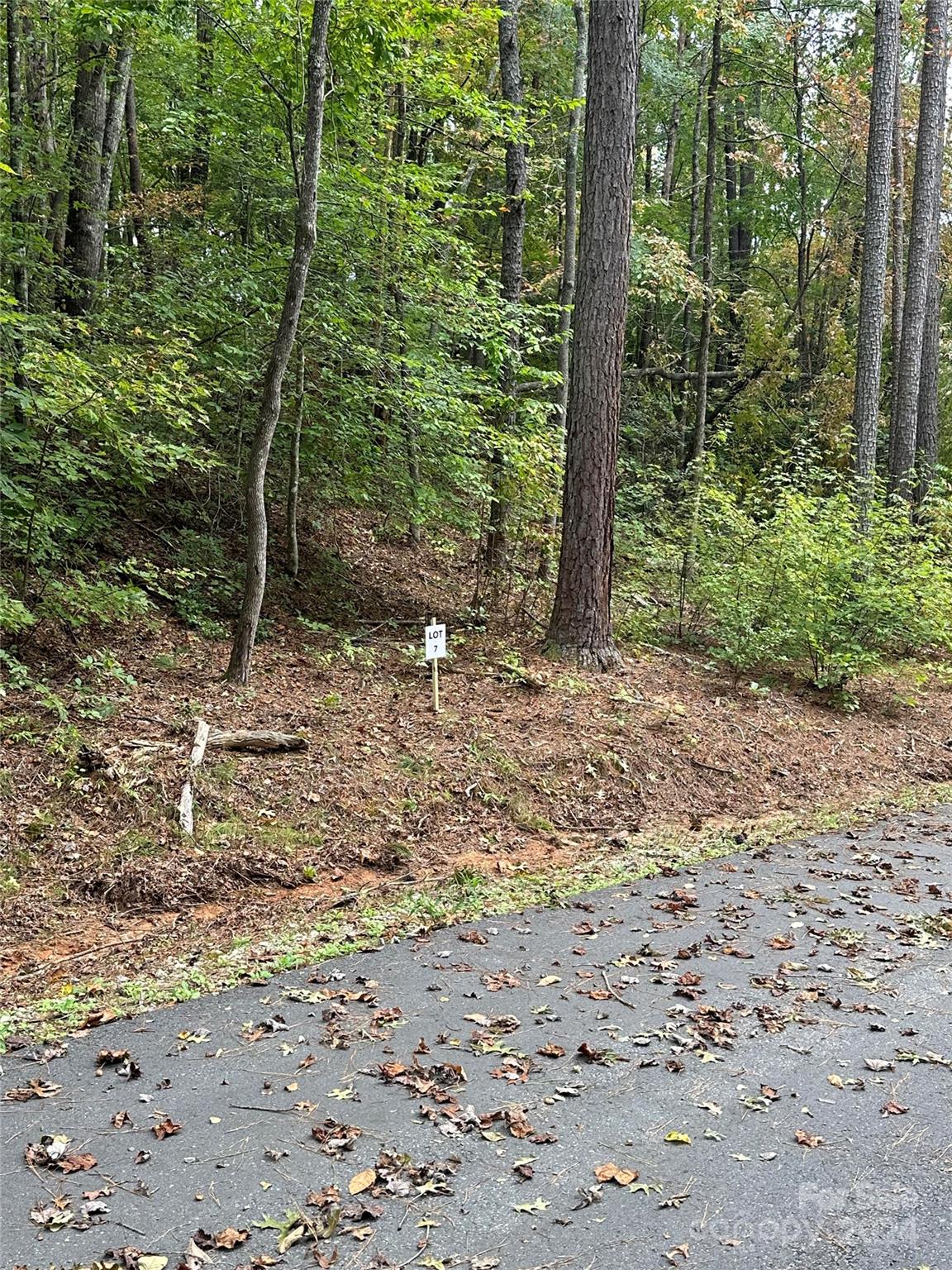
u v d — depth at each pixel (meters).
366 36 8.16
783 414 21.91
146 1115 3.62
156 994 4.64
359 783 7.05
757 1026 4.38
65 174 10.12
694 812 8.03
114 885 5.65
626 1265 2.86
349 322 10.35
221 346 9.65
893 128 19.75
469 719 8.38
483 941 5.35
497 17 13.13
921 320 17.00
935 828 7.95
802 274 23.31
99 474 7.75
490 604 11.75
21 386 7.89
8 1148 3.40
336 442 10.77
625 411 21.17
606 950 5.25
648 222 21.52
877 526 12.13
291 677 8.52
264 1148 3.42
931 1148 3.46
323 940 5.33
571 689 9.37
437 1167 3.32
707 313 15.74
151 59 12.10
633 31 9.72
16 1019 4.37
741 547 12.05
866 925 5.67
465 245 10.57
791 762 9.24
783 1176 3.29
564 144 18.88
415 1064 4.00
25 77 12.66
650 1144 3.46
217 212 12.14
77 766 6.33
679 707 9.57
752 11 16.81
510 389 11.77
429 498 10.59
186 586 9.34
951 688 12.79
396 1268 2.85
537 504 11.45
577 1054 4.10
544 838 7.16
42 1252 2.89
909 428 17.03
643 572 13.95
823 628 10.91
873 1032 4.36
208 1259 2.87
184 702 7.48
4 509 7.59
